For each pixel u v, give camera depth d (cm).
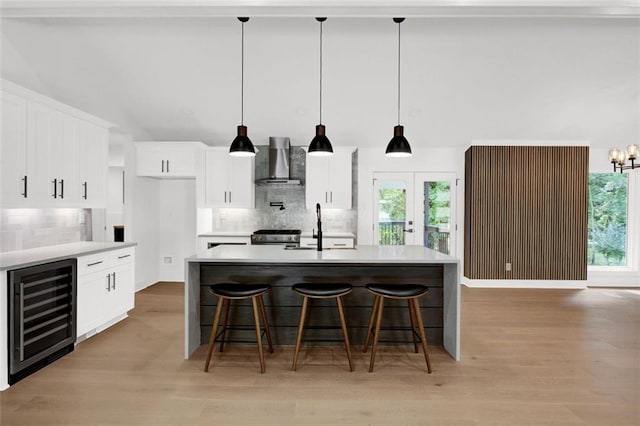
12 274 261
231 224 633
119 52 403
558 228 591
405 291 287
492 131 570
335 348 336
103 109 491
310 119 543
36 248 365
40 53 379
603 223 639
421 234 633
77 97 457
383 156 631
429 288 345
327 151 343
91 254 350
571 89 469
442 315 344
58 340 307
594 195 639
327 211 630
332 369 291
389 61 420
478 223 591
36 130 325
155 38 384
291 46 398
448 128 564
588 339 359
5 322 259
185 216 627
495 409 235
